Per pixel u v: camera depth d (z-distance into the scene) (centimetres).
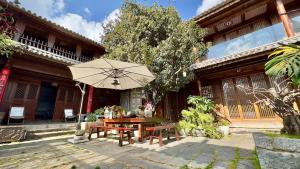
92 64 465
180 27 675
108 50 861
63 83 1077
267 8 967
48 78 1004
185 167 319
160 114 1102
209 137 677
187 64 724
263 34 862
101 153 431
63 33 1082
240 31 1112
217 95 967
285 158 261
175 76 751
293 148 256
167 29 736
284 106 321
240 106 874
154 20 739
